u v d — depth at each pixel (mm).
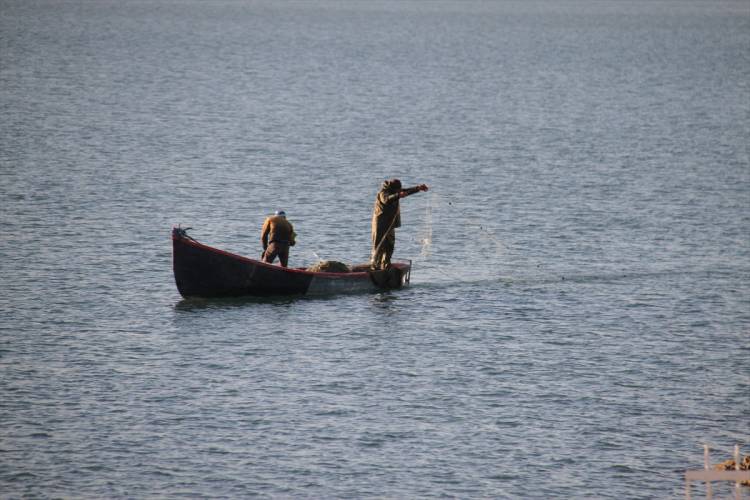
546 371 108562
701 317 129250
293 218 183625
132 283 137375
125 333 116500
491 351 114125
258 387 101625
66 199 192000
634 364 111562
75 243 158625
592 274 150125
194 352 110812
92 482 82188
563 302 134125
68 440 88938
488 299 134625
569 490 83250
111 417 93812
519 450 89875
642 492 83312
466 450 89500
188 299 129500
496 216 190625
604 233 178125
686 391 104312
